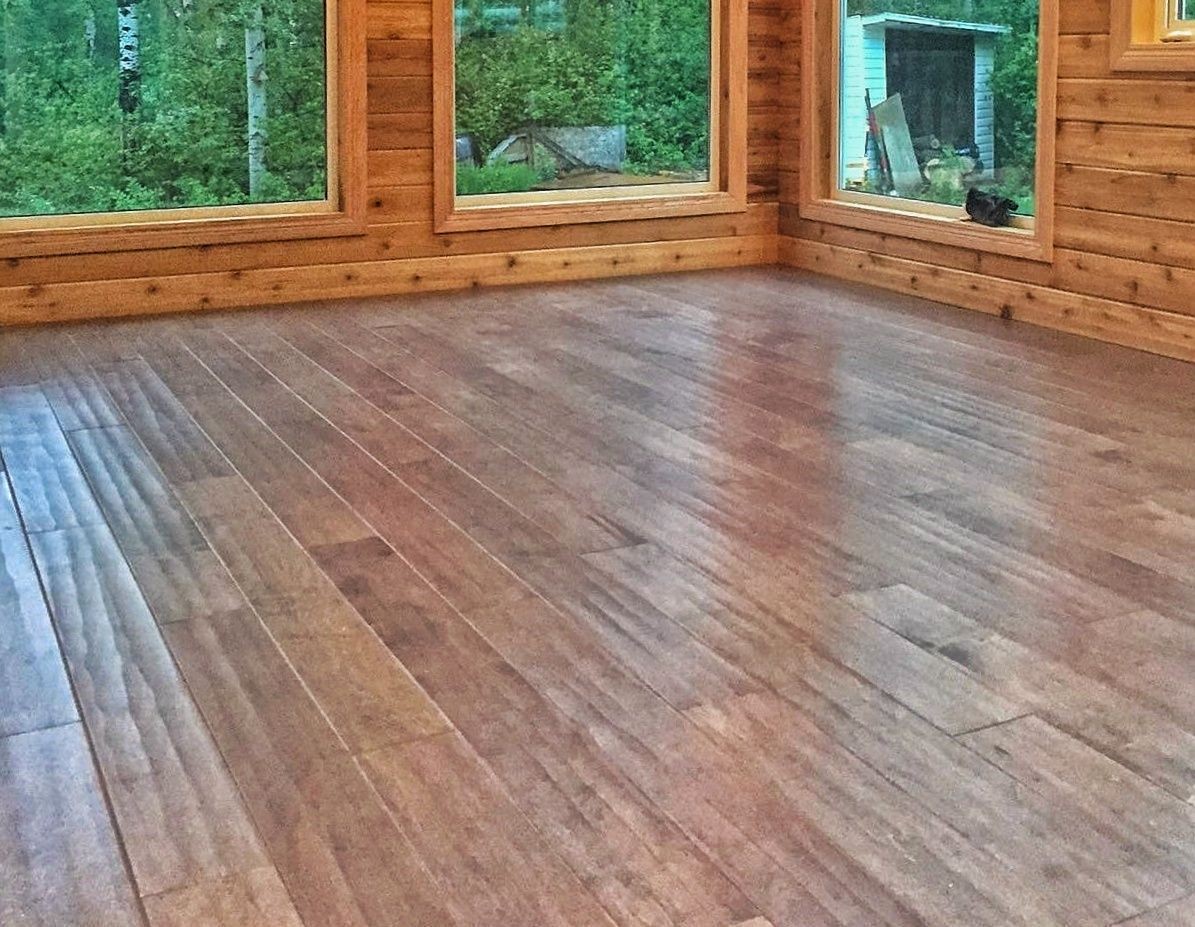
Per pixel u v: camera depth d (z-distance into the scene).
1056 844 1.80
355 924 1.65
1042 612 2.54
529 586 2.68
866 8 5.96
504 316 5.32
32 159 5.29
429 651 2.40
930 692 2.23
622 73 6.24
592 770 1.99
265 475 3.38
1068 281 4.96
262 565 2.80
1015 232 5.17
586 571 2.76
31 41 5.21
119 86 5.37
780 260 6.55
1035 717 2.14
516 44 6.01
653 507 3.13
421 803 1.91
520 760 2.02
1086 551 2.84
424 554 2.86
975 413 3.90
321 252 5.70
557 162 6.20
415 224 5.85
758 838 1.82
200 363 4.55
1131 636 2.43
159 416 3.91
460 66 5.91
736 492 3.23
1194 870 1.74
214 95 5.52
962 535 2.94
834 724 2.12
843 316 5.29
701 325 5.12
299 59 5.62
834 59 6.17
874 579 2.70
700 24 6.36
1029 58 5.14
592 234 6.20
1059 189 4.95
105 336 4.99
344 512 3.12
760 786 1.94
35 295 5.26
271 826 1.86
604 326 5.11
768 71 6.41
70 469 3.43
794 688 2.24
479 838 1.83
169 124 5.47
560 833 1.83
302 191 5.74
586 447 3.59
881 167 6.01
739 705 2.19
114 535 2.98
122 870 1.76
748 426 3.78
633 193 6.33
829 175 6.29
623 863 1.76
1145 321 4.66
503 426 3.79
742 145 6.39
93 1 5.27
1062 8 4.83
